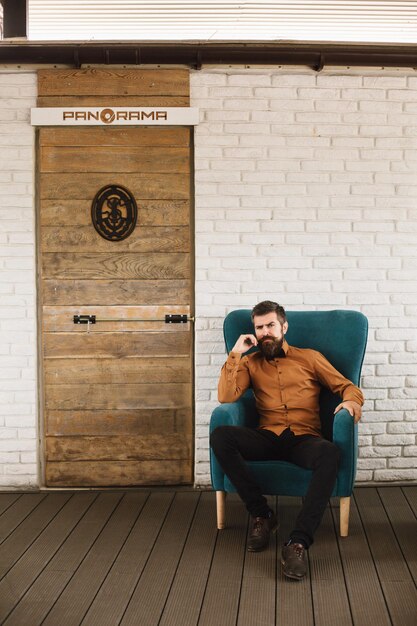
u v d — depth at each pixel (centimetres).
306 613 254
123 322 391
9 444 393
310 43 369
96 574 286
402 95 387
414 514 351
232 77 384
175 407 394
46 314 390
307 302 392
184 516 353
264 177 387
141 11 379
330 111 386
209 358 391
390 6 378
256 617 251
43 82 382
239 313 366
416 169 389
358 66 380
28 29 381
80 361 392
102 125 384
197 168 386
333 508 362
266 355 341
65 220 388
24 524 342
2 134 384
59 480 395
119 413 394
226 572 288
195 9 379
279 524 340
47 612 255
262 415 342
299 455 314
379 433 394
